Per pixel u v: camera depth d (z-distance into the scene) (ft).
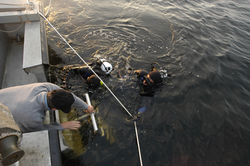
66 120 9.77
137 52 16.44
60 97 5.87
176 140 9.62
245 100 12.32
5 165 3.94
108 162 8.39
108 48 16.44
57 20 19.21
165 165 8.54
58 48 15.28
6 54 13.30
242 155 9.09
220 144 9.55
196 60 15.80
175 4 27.91
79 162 8.24
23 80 11.88
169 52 16.78
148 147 9.21
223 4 30.66
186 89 12.79
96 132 9.53
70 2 23.27
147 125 10.28
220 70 14.84
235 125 10.58
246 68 15.35
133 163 8.48
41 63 9.98
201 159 8.87
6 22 12.25
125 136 9.64
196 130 10.18
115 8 23.72
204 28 21.71
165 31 20.03
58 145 7.41
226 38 20.10
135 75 13.82
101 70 13.28
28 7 13.71
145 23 21.18
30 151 6.21
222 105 11.80
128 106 11.39
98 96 11.70
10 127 3.99
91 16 21.04
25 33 11.87
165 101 11.80
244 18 25.77
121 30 19.29
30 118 5.87
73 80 12.41
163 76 13.44
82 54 15.15
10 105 5.77
